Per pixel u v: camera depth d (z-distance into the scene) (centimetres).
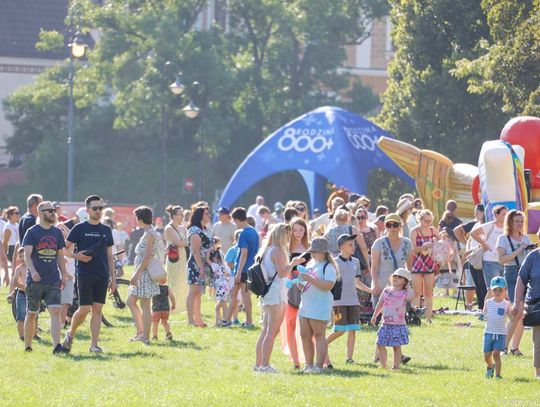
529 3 4853
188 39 9488
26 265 2253
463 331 2702
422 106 6538
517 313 1981
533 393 1820
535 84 4797
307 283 2017
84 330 2677
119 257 3947
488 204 3319
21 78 12156
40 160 10169
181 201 9938
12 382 1870
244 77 9706
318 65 9856
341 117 4981
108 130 10350
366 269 2692
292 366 2122
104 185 10069
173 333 2644
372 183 7162
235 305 2814
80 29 10038
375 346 2342
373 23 10638
